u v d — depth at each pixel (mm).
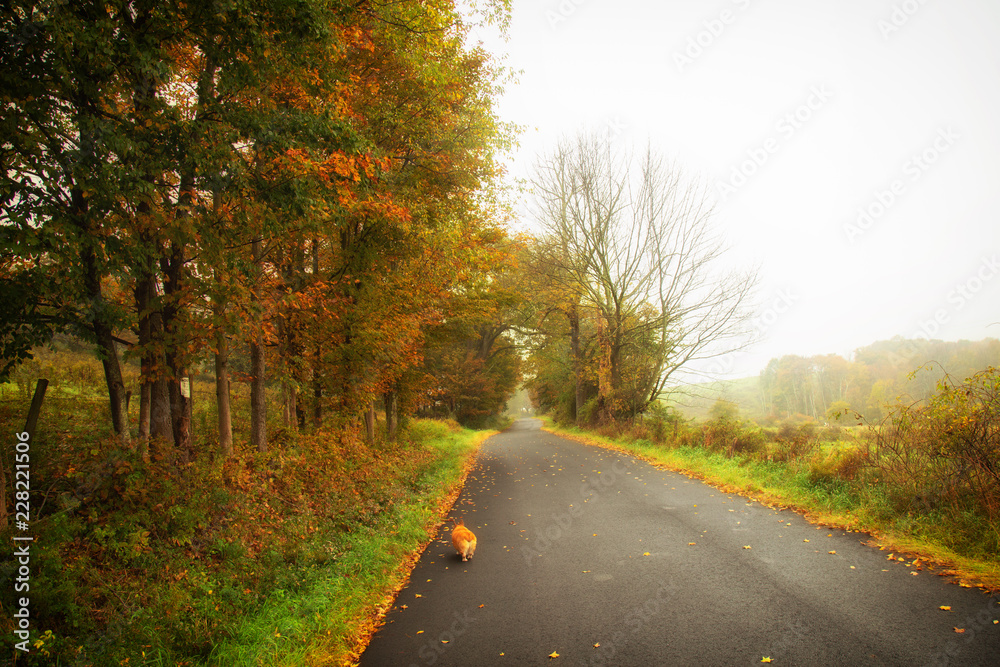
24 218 4535
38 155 4773
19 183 4652
